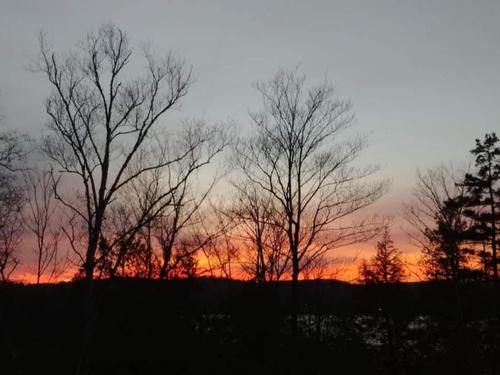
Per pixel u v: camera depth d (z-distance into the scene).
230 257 25.53
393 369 34.62
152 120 20.08
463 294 34.44
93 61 19.27
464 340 29.44
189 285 27.12
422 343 34.44
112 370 23.66
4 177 23.86
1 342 21.28
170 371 24.48
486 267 35.69
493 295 34.50
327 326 31.61
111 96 19.52
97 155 19.11
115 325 24.73
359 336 33.31
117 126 20.27
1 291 21.17
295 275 21.08
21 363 21.45
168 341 25.42
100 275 20.19
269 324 25.83
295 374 21.84
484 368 29.22
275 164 22.34
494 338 30.27
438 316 35.94
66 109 18.78
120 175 19.06
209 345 25.77
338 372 29.14
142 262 26.31
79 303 23.41
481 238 35.41
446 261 29.61
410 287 41.41
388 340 36.12
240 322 26.14
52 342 24.67
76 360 18.81
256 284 25.88
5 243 22.48
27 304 26.83
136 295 25.73
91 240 18.59
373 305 39.38
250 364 25.00
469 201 33.47
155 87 19.98
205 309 27.23
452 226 29.80
